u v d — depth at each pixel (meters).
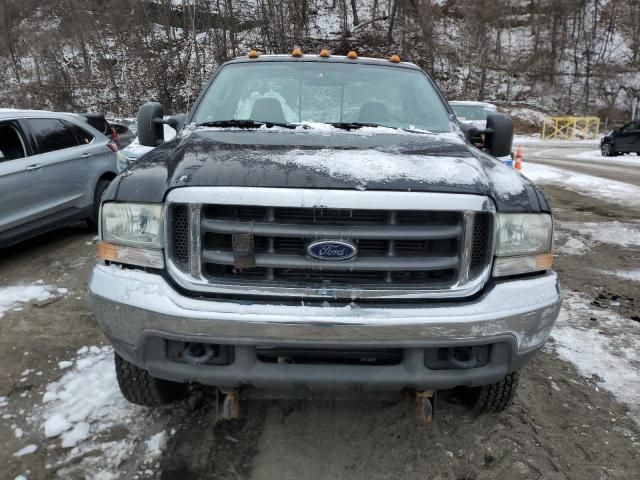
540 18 48.31
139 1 37.19
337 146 2.56
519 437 2.70
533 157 21.61
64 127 6.31
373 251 2.06
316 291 2.02
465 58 44.22
